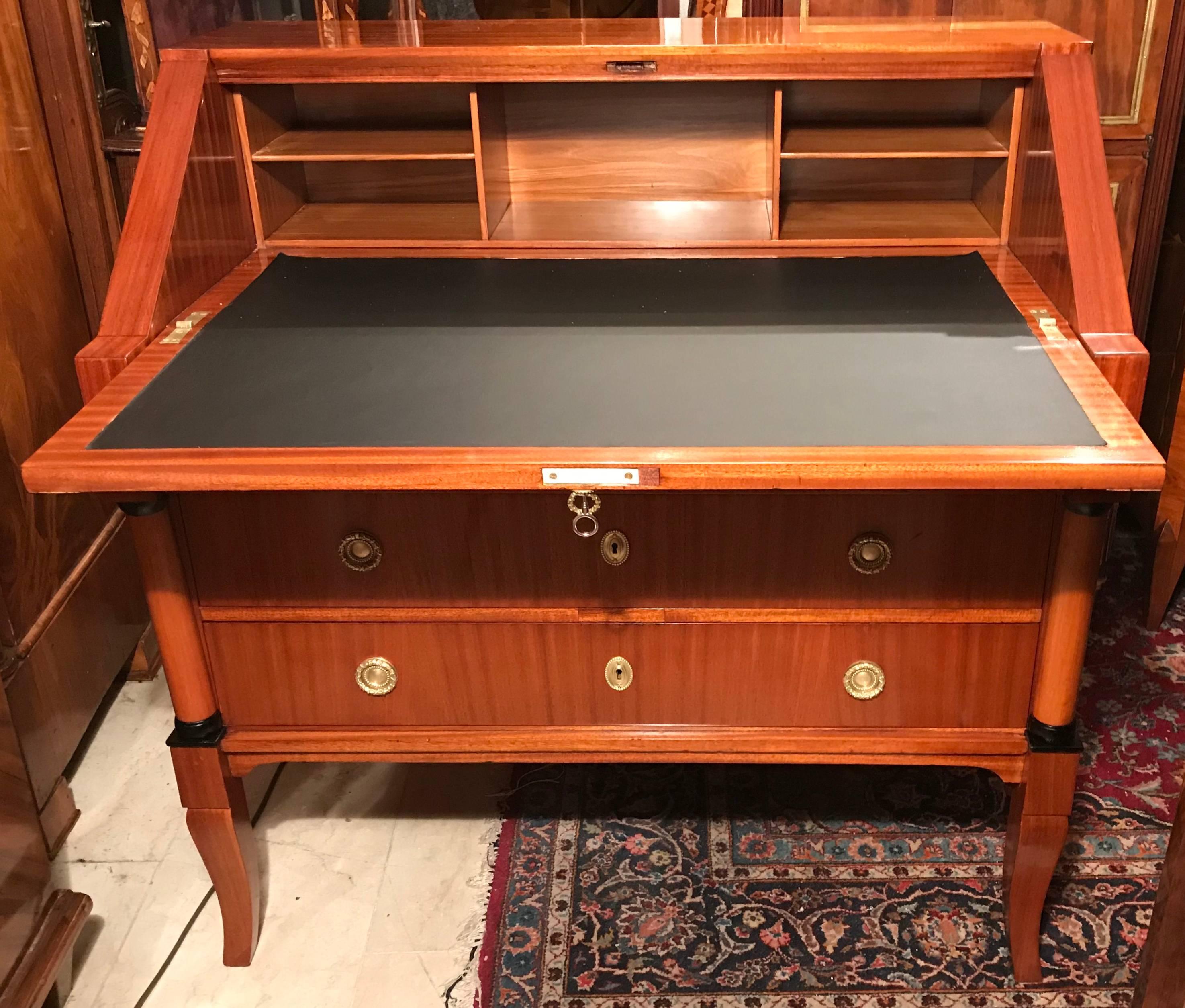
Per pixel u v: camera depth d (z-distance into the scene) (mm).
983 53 1863
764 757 1771
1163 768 2330
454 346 1696
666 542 1608
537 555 1629
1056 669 1641
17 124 2225
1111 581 2924
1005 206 1994
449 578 1654
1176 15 2367
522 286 1914
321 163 2254
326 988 1927
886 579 1617
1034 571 1602
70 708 2334
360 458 1406
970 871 2102
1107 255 1678
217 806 1818
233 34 2127
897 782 2312
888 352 1635
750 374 1584
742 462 1365
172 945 2027
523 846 2180
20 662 2133
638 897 2062
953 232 2068
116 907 2107
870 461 1358
